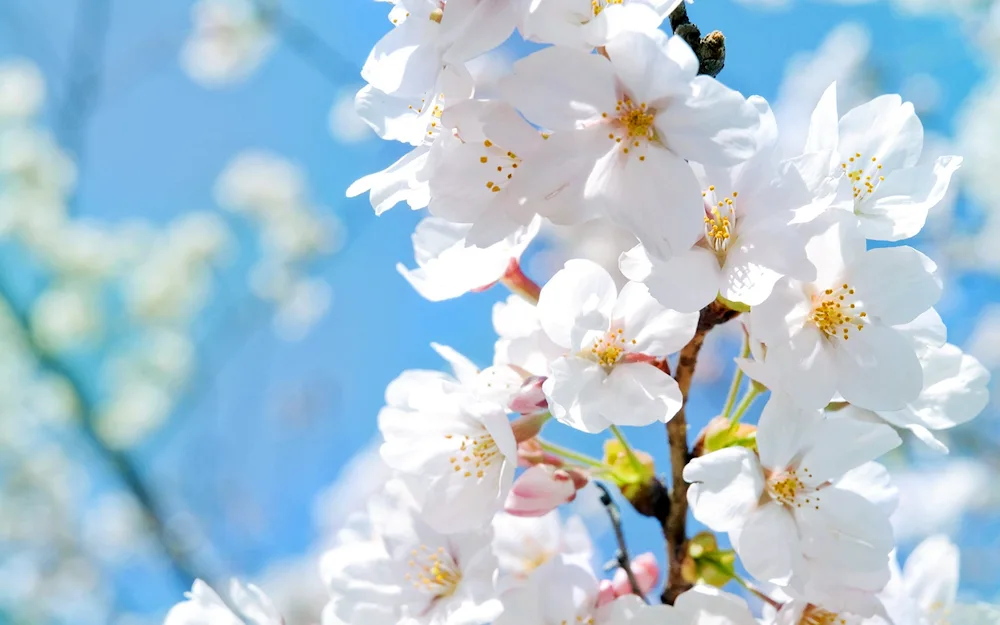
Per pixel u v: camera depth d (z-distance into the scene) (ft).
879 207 1.64
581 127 1.54
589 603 1.63
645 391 1.59
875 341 1.57
